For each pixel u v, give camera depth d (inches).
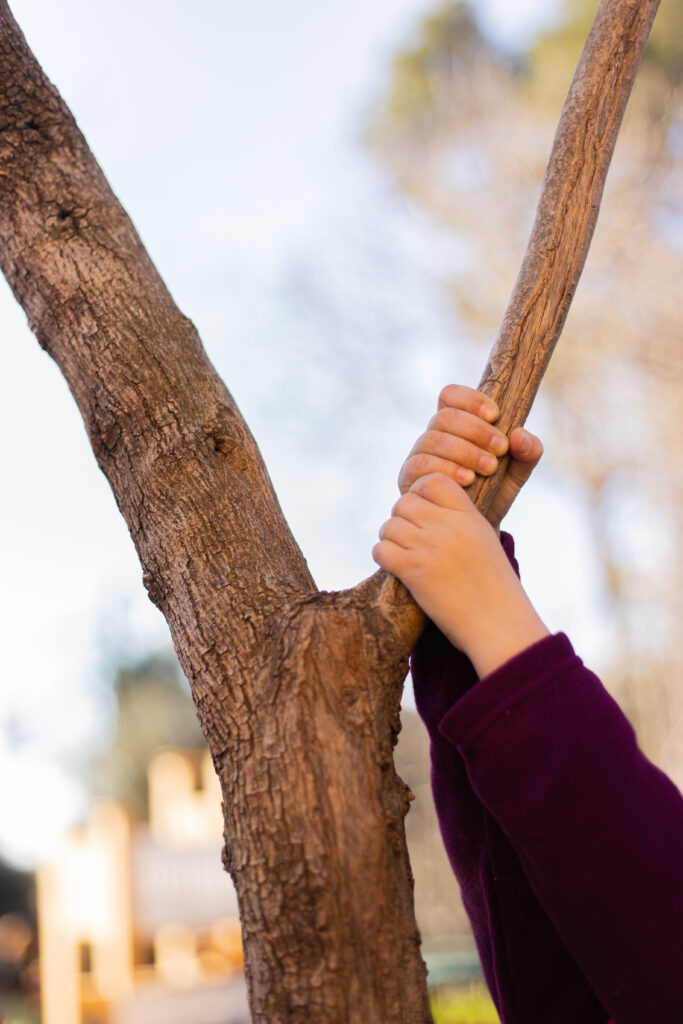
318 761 29.6
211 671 32.8
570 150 38.8
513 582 34.0
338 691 31.0
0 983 267.3
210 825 202.4
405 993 28.5
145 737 540.7
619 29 40.1
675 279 391.9
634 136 394.3
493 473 37.1
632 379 399.2
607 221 398.9
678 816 31.9
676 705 319.6
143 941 177.5
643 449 382.0
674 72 388.5
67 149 41.8
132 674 556.4
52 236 40.2
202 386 38.9
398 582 34.5
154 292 40.3
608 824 30.1
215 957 180.2
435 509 34.8
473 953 295.9
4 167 41.1
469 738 31.6
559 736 30.8
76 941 176.1
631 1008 30.4
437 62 460.4
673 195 393.7
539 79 442.3
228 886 184.7
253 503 36.9
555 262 38.0
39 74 42.6
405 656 33.3
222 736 31.8
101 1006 172.6
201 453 37.0
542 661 32.1
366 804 29.6
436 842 355.9
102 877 176.7
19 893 446.3
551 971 37.0
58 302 39.5
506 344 38.0
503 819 31.1
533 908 36.6
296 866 28.7
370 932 28.5
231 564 34.7
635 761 31.4
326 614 32.4
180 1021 170.9
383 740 31.1
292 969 28.4
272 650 31.9
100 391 38.2
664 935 29.8
